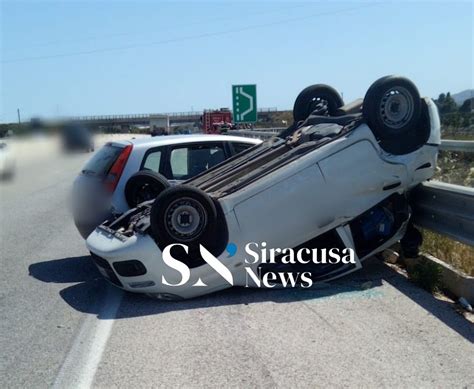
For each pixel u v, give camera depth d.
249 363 4.38
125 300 6.10
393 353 4.46
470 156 10.92
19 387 4.15
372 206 6.21
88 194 7.96
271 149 7.33
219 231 5.86
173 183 7.84
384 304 5.57
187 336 4.96
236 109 20.80
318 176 6.00
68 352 4.76
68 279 7.12
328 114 8.10
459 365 4.23
